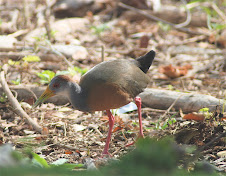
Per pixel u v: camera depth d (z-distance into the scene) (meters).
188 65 13.95
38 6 19.52
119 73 8.41
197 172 6.51
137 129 9.39
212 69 13.98
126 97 8.50
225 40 16.42
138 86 8.77
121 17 19.69
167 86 12.52
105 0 20.44
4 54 13.84
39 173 4.65
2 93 11.24
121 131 9.43
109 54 15.38
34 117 10.23
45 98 8.69
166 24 18.08
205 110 9.55
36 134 9.23
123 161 4.92
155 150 4.49
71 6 19.75
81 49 14.77
